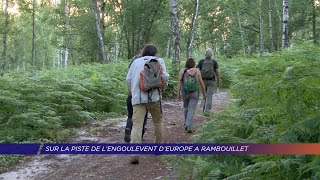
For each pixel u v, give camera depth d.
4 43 33.59
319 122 2.89
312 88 2.92
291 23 33.69
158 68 5.97
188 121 8.01
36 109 8.64
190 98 8.13
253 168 3.24
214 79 9.34
